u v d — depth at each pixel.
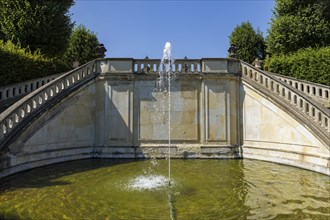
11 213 6.00
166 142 13.52
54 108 11.83
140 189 7.92
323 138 9.97
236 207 6.46
